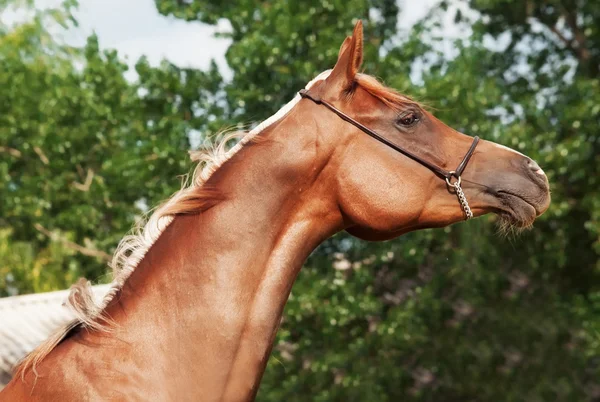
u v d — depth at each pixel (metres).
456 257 13.63
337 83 3.41
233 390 3.14
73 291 3.26
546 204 3.56
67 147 17.28
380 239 3.55
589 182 14.16
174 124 13.77
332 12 13.30
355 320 13.19
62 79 18.11
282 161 3.29
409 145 3.43
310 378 12.76
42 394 3.03
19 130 18.28
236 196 3.25
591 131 13.91
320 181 3.36
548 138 13.86
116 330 3.13
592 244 14.34
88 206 16.50
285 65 12.95
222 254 3.19
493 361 13.34
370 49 12.94
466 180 3.51
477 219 13.48
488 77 15.08
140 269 3.25
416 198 3.40
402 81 12.41
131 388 3.03
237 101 13.20
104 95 17.45
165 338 3.12
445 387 13.18
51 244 17.19
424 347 13.33
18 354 11.50
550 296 14.08
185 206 3.25
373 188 3.36
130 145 14.66
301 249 3.34
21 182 18.92
